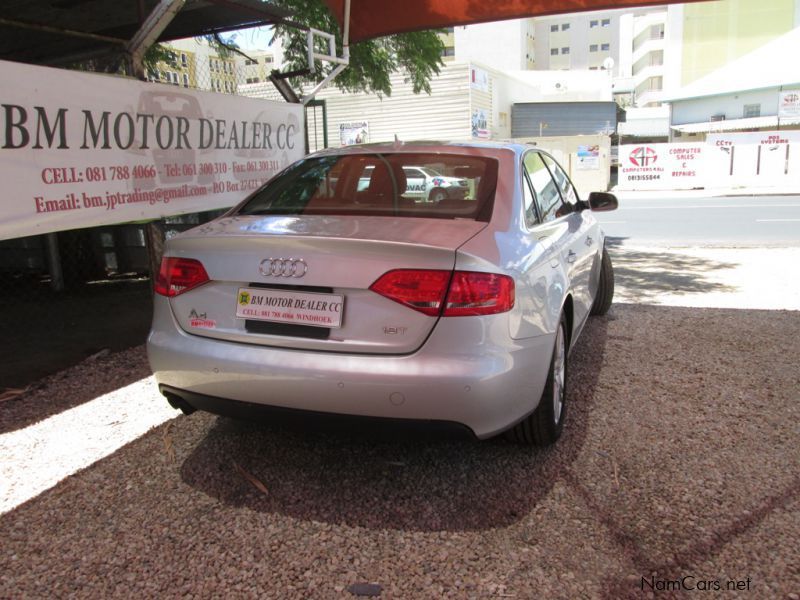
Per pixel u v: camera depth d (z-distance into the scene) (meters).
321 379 2.65
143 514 2.86
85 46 7.84
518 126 31.61
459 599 2.30
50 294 7.90
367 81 12.30
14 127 4.32
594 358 4.89
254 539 2.67
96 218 4.97
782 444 3.41
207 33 8.27
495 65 68.81
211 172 6.16
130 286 8.39
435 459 3.32
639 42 106.69
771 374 4.46
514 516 2.80
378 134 24.98
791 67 32.91
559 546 2.58
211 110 6.09
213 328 2.93
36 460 3.39
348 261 2.67
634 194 24.03
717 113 36.03
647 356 4.91
